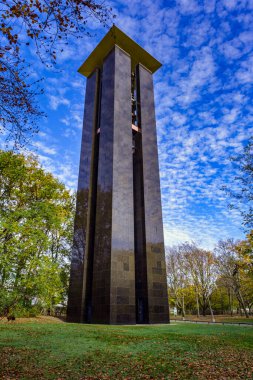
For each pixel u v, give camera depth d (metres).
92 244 31.58
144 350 11.27
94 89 40.84
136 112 39.22
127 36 38.75
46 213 26.55
